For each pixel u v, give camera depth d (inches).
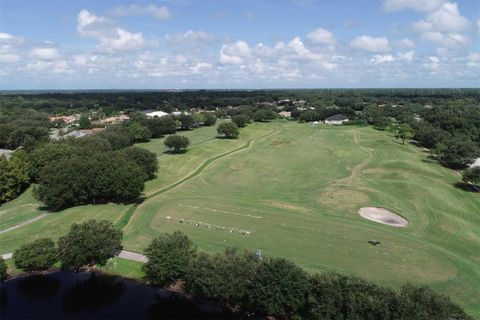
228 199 3794.3
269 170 4963.1
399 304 1594.5
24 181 4099.4
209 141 6697.8
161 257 2144.4
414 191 3973.9
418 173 4744.1
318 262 2479.1
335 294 1706.4
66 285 2258.9
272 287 1831.9
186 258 2145.7
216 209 3491.6
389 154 5792.3
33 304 2079.2
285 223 3159.5
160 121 7436.0
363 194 3919.8
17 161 4148.6
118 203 3592.5
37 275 2358.5
